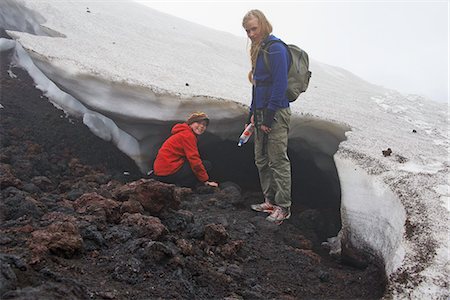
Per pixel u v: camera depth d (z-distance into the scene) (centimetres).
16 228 265
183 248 291
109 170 513
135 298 226
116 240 274
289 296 288
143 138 537
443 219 321
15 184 362
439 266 279
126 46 648
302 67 395
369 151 442
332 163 536
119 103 507
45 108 591
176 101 484
